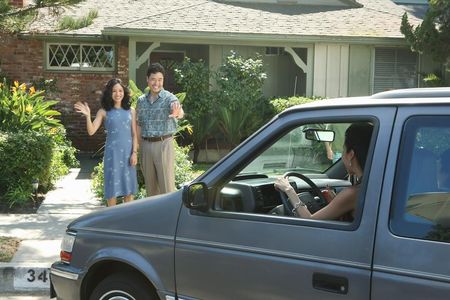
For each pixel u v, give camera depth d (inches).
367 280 122.0
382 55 657.0
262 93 651.5
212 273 144.0
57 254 269.6
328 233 128.8
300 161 197.9
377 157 126.7
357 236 124.9
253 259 137.4
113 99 301.1
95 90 642.2
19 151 369.4
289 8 706.2
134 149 307.6
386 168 125.1
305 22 657.6
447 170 121.1
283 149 193.3
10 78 628.4
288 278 132.5
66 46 637.3
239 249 139.9
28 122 424.2
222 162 149.9
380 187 124.8
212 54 668.7
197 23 614.5
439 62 599.5
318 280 128.4
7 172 373.7
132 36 594.9
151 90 295.6
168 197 157.2
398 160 124.4
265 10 686.5
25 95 444.8
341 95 649.6
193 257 147.0
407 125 125.3
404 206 122.0
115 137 301.7
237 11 669.3
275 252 134.8
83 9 671.8
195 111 581.6
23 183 376.2
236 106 582.6
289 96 702.5
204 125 591.2
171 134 300.2
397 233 120.6
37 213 356.5
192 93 589.6
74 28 480.4
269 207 162.9
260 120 598.9
